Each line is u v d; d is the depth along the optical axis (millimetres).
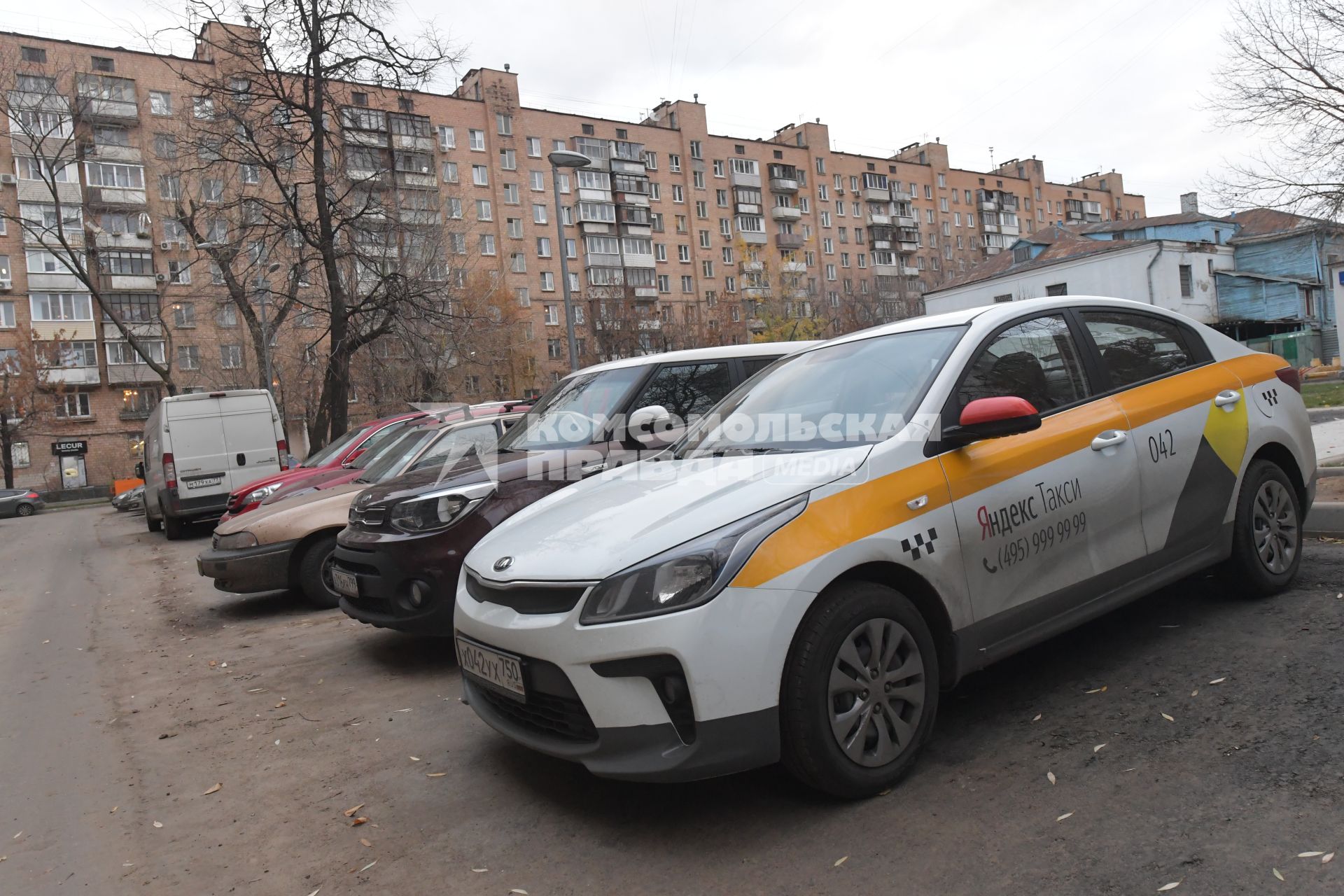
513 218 57031
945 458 3047
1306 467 4375
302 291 22938
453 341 23594
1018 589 3145
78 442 48031
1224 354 4262
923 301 44625
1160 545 3646
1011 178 89812
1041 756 2928
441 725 4020
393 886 2605
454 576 4781
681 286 65188
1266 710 3021
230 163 19312
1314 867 2137
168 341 29109
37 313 44750
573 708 2705
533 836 2820
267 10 17891
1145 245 35469
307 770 3645
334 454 10352
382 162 20562
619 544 2736
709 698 2484
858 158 77250
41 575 12188
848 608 2703
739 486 2898
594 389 5637
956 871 2316
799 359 4098
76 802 3566
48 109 27453
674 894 2373
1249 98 15922
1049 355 3584
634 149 61719
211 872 2828
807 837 2584
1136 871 2219
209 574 6934
